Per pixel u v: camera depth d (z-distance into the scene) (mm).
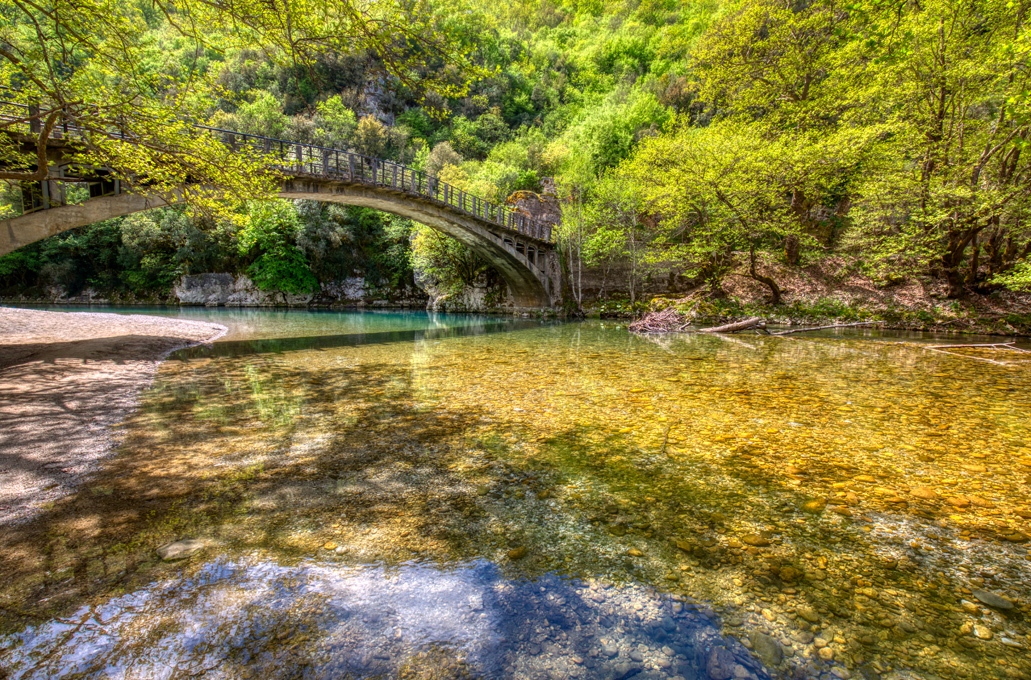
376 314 24281
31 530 2551
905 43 15805
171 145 6660
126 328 12539
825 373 7461
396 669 1570
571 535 2533
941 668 1570
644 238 22250
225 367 8016
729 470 3477
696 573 2172
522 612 1892
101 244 33531
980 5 13086
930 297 16016
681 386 6473
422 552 2359
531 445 4031
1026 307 14227
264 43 5980
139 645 1680
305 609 1903
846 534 2535
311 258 31578
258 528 2598
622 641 1715
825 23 19312
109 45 6035
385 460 3670
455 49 5414
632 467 3529
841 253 18828
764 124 19625
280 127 34844
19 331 10906
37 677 1515
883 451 3885
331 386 6477
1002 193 12586
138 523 2648
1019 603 1942
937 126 14242
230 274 32531
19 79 6738
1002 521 2684
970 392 6109
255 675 1536
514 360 8891
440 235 25469
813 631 1767
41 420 4625
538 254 23891
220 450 3879
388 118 47438
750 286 19906
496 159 39406
